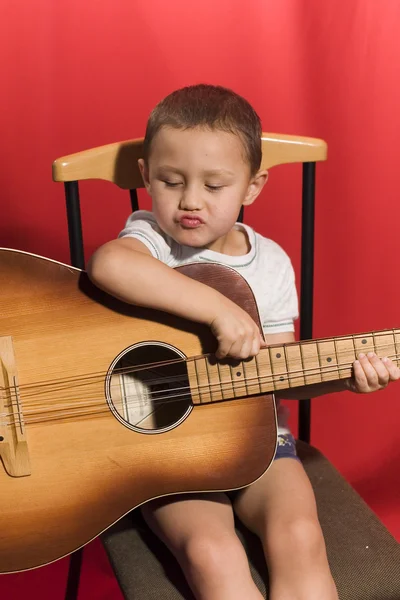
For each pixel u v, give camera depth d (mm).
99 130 1694
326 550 1109
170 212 1150
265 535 1094
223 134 1117
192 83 1689
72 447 1105
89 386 1117
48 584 1782
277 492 1148
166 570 1096
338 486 1258
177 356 1196
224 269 1161
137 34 1649
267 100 1722
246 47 1684
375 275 1872
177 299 1087
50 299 1123
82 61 1651
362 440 1995
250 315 1155
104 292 1128
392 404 1979
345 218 1828
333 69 1721
